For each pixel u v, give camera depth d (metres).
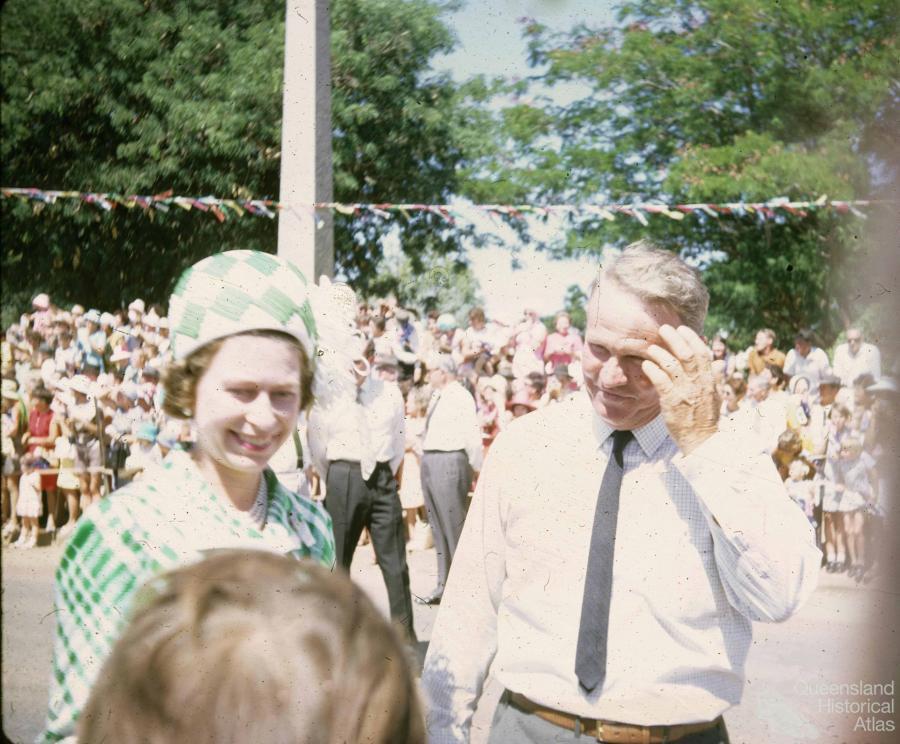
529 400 8.31
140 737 0.86
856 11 15.45
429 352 8.08
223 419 1.93
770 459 2.27
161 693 0.85
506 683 2.41
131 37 16.44
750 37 15.67
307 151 6.73
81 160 16.78
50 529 8.76
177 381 1.96
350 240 11.75
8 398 8.59
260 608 0.90
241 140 16.06
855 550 6.95
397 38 14.20
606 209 7.29
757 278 14.53
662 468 2.34
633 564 2.32
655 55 14.98
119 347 8.70
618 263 2.35
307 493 2.86
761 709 4.21
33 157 16.84
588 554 2.36
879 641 5.02
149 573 1.76
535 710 2.38
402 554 5.16
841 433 7.44
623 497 2.35
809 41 15.66
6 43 16.44
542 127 14.23
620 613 2.32
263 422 1.94
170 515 1.87
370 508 5.09
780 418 7.59
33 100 16.50
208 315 1.94
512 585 2.43
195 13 16.09
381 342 5.30
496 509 2.46
